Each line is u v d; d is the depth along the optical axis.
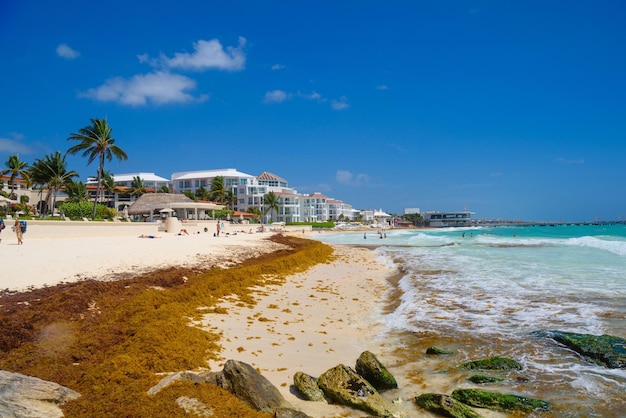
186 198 72.31
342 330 11.67
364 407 6.52
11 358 7.40
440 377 8.05
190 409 5.77
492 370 8.24
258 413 5.92
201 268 19.69
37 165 58.72
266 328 11.32
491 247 41.81
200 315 11.81
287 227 111.12
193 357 8.43
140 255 21.39
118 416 5.53
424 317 12.69
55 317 9.55
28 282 12.74
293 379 7.55
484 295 15.59
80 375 7.13
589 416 6.32
